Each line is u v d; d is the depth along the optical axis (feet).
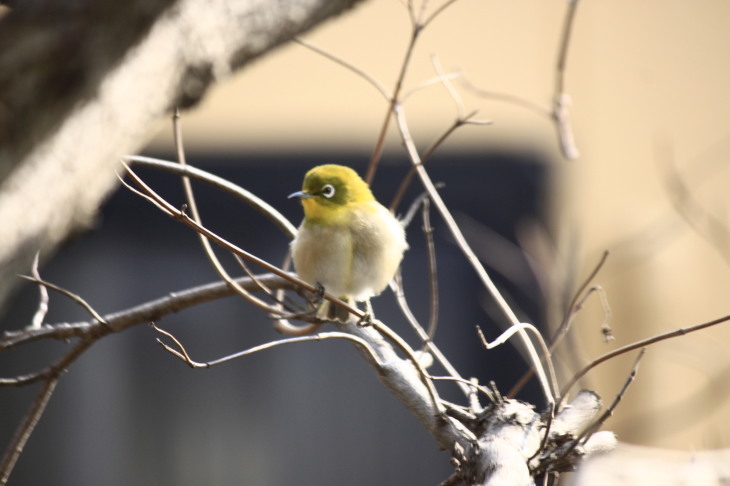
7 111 10.14
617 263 39.50
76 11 10.50
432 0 43.01
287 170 43.09
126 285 43.75
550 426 14.33
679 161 43.75
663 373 38.93
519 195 42.70
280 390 45.27
